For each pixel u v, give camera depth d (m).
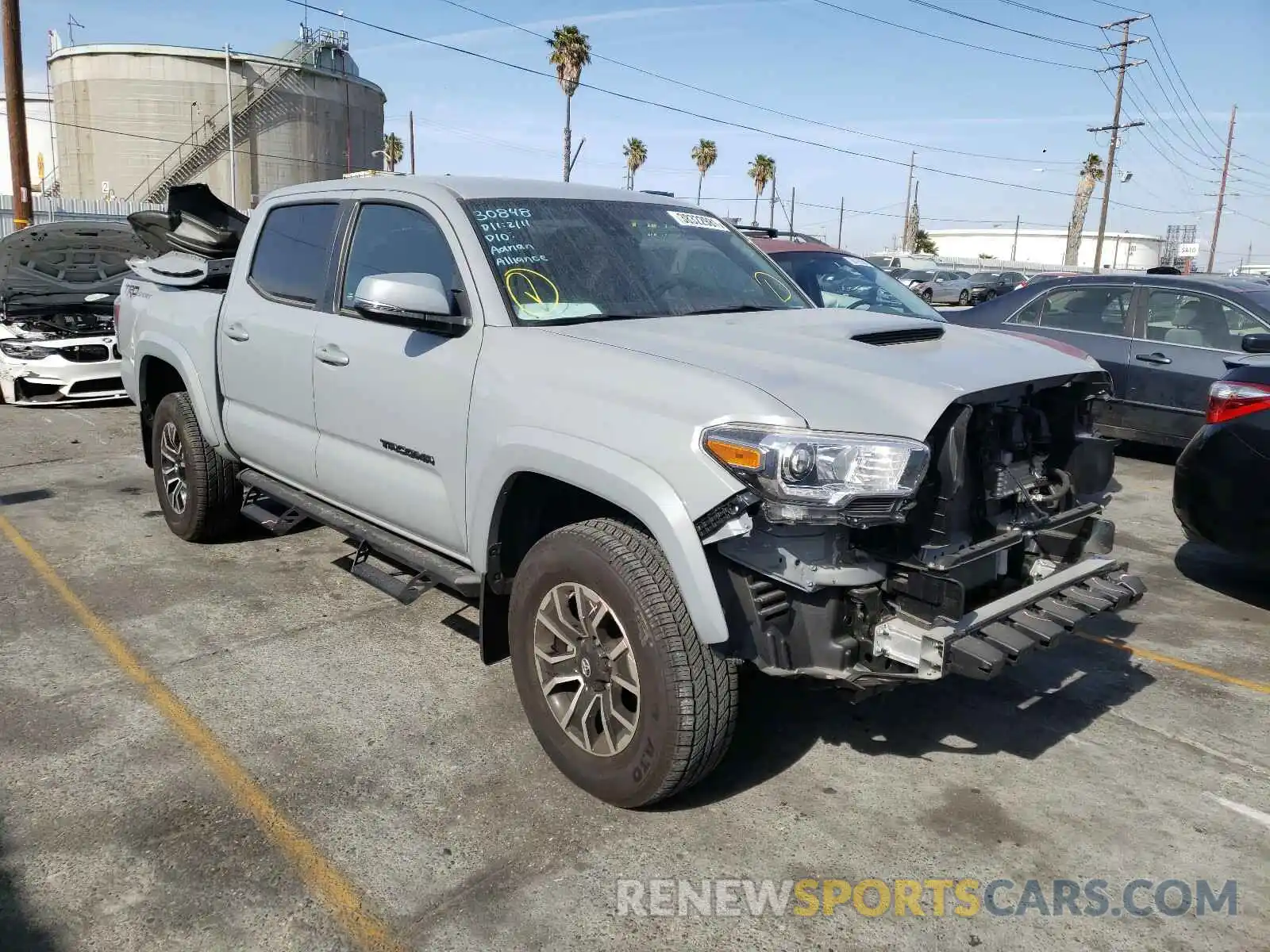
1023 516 3.18
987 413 2.97
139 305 5.84
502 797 3.18
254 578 5.18
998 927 2.65
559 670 3.22
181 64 48.31
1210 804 3.25
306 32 53.22
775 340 3.24
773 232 8.64
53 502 6.56
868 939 2.59
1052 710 3.90
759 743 3.58
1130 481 7.91
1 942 2.48
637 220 4.16
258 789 3.19
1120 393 8.25
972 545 2.96
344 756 3.41
